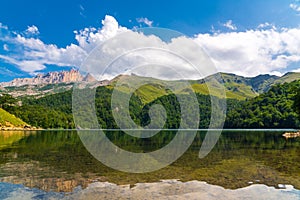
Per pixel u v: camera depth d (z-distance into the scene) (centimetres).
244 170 1711
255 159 2181
